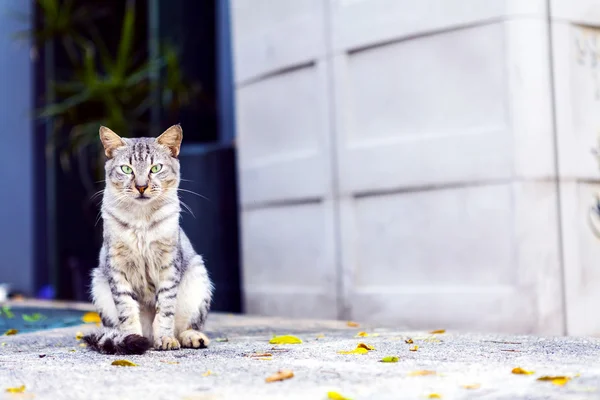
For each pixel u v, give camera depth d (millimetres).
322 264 3695
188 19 4629
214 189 4137
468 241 3416
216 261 4117
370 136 3598
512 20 3352
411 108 3518
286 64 3783
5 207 5000
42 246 4918
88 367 2627
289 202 3793
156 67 4449
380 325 3400
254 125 3920
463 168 3416
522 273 3330
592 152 3436
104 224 2936
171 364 2641
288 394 2361
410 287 3514
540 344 2850
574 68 3418
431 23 3461
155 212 2893
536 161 3342
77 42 4867
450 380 2436
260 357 2707
